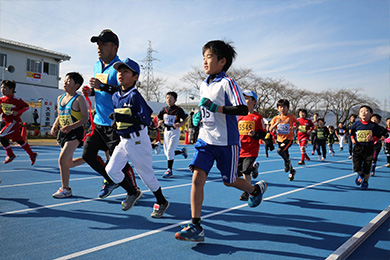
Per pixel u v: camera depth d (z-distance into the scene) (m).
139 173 3.57
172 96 6.83
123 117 3.42
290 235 3.25
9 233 2.98
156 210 3.65
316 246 2.95
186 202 4.53
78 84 4.42
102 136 4.15
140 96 3.49
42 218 3.50
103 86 3.92
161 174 7.41
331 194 5.67
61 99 4.49
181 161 10.45
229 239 3.06
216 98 2.97
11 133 7.09
